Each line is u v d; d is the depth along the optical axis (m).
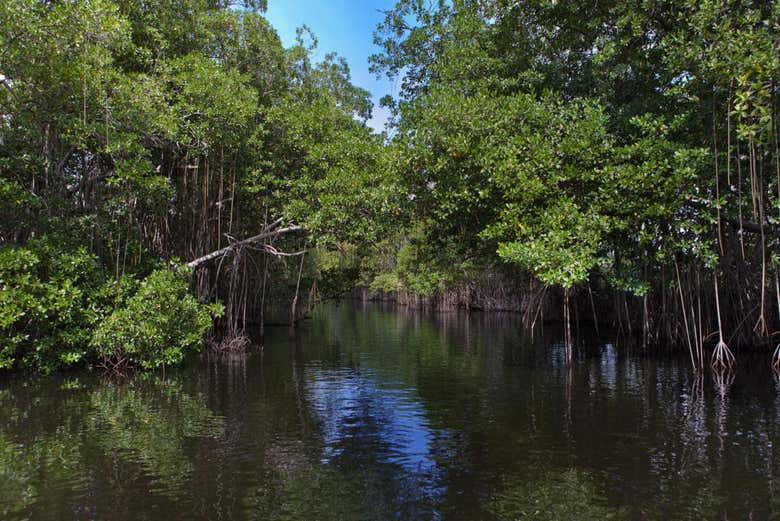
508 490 5.95
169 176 16.64
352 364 15.30
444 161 11.51
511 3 14.36
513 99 11.77
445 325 29.61
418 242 20.50
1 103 11.98
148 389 11.39
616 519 5.20
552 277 9.85
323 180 14.97
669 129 11.06
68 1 11.24
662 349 17.14
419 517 5.27
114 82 13.23
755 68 8.37
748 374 12.80
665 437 7.91
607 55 11.84
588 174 10.71
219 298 20.97
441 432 8.26
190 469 6.58
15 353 12.41
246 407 9.89
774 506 5.47
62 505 5.48
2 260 10.75
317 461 6.92
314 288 27.98
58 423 8.55
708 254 11.09
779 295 11.41
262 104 18.62
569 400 10.44
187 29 16.78
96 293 12.56
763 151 10.58
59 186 13.56
